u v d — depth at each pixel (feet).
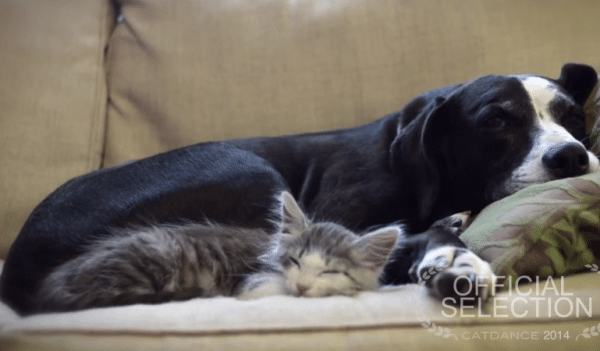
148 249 4.78
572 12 7.44
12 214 7.04
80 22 7.90
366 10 7.68
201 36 7.77
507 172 5.70
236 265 5.05
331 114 7.53
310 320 3.71
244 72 7.63
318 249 4.78
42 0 7.88
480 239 4.65
